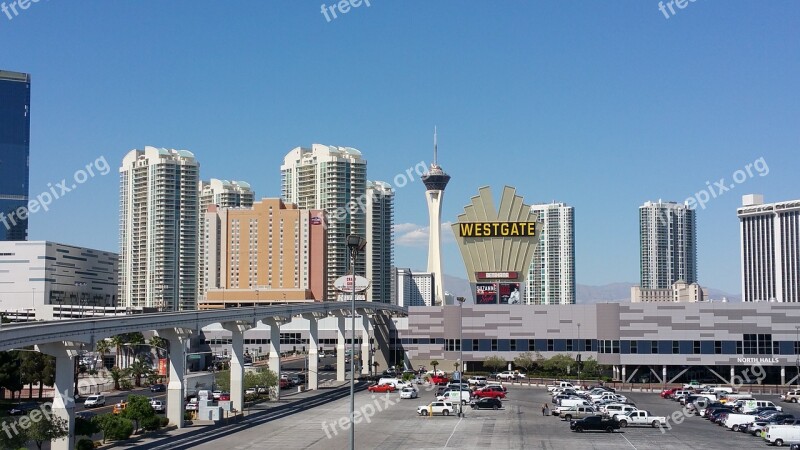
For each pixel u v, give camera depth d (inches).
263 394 6628.9
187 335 4881.9
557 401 5689.0
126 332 4222.4
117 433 4087.1
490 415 5369.1
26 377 6161.4
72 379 3794.3
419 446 4052.7
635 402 6200.8
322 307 7470.5
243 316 5684.1
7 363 5816.9
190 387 6058.1
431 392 6968.5
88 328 3870.6
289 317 6707.7
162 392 7037.4
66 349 3774.6
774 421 4473.4
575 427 4566.9
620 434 4480.8
